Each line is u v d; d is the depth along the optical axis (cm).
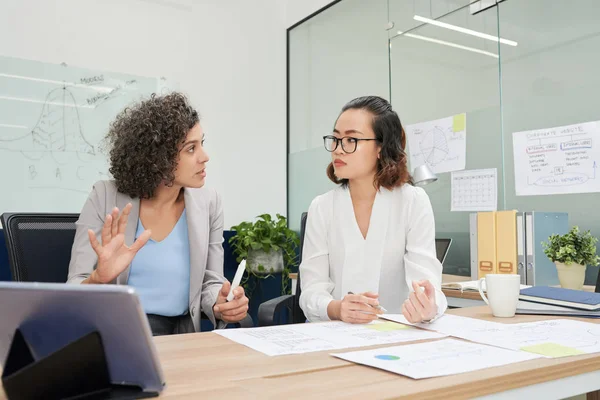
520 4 235
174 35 348
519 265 198
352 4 340
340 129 143
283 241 347
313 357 73
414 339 86
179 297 144
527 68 231
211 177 362
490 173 244
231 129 372
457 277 244
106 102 319
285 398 54
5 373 56
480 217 211
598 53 205
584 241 182
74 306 53
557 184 217
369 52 323
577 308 113
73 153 307
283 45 399
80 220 141
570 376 70
